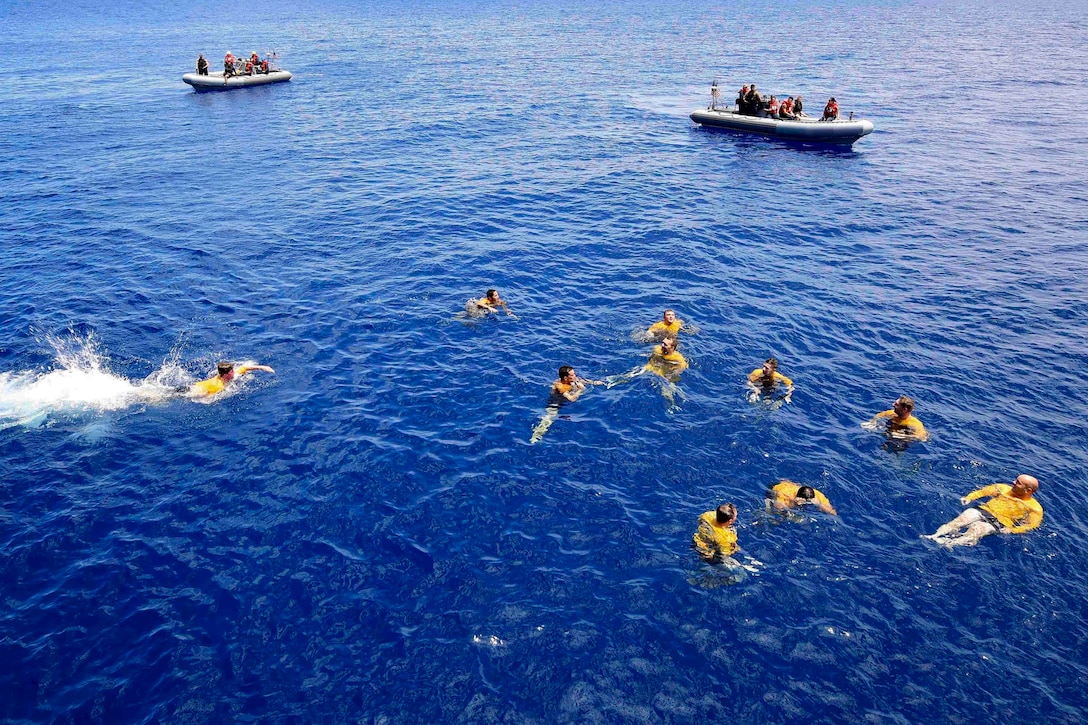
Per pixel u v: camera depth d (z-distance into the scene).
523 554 10.77
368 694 8.73
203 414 13.99
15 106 42.78
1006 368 15.56
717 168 30.42
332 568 10.52
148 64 60.97
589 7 133.38
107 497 11.90
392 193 26.81
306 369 15.48
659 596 10.08
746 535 11.09
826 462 12.56
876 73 54.34
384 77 53.38
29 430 13.48
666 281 19.41
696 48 70.00
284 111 41.53
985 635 9.52
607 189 27.27
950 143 34.41
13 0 151.25
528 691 8.79
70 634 9.52
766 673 9.04
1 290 18.98
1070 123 37.97
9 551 10.80
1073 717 8.51
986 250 21.86
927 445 13.00
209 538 11.06
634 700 8.70
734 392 14.51
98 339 16.52
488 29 91.44
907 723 8.45
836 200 26.31
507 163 30.77
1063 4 144.12
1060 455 12.80
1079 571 10.43
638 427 13.49
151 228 23.38
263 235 22.78
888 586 10.23
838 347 16.30
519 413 13.95
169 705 8.62
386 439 13.27
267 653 9.25
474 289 19.03
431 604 9.94
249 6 143.25
